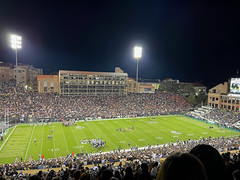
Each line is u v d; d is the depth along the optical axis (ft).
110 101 316.60
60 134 192.75
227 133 211.20
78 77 328.70
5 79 345.10
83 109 277.03
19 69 358.84
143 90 401.70
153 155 117.29
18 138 177.47
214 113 286.25
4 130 195.00
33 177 24.70
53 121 239.09
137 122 252.21
